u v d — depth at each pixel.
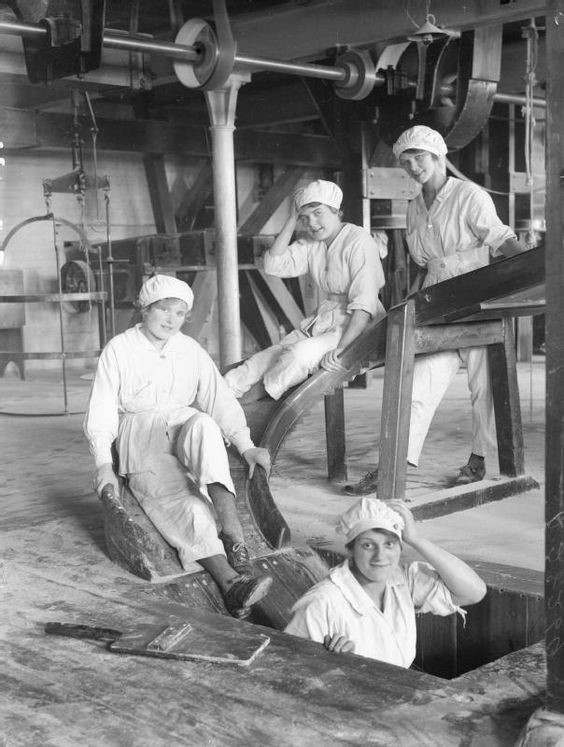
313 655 3.25
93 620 3.71
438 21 7.38
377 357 5.64
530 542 5.02
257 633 3.47
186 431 4.53
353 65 7.95
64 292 12.66
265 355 5.97
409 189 10.31
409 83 7.95
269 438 5.57
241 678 3.09
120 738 2.71
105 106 12.88
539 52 10.73
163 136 12.41
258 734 2.71
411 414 6.00
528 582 4.10
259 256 12.73
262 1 9.52
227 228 8.56
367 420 8.79
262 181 14.67
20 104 11.25
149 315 4.76
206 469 4.44
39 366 13.20
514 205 12.98
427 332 5.47
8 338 12.42
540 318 14.02
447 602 3.59
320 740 2.66
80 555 4.64
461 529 5.28
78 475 6.63
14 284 12.23
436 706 2.84
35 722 2.83
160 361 4.80
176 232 13.72
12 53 9.66
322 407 9.68
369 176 10.04
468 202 5.73
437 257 5.92
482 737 2.64
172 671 3.17
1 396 10.77
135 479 4.73
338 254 5.85
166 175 13.80
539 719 2.47
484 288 5.09
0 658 3.34
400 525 3.43
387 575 3.47
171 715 2.85
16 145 11.25
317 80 10.05
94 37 6.54
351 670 3.12
